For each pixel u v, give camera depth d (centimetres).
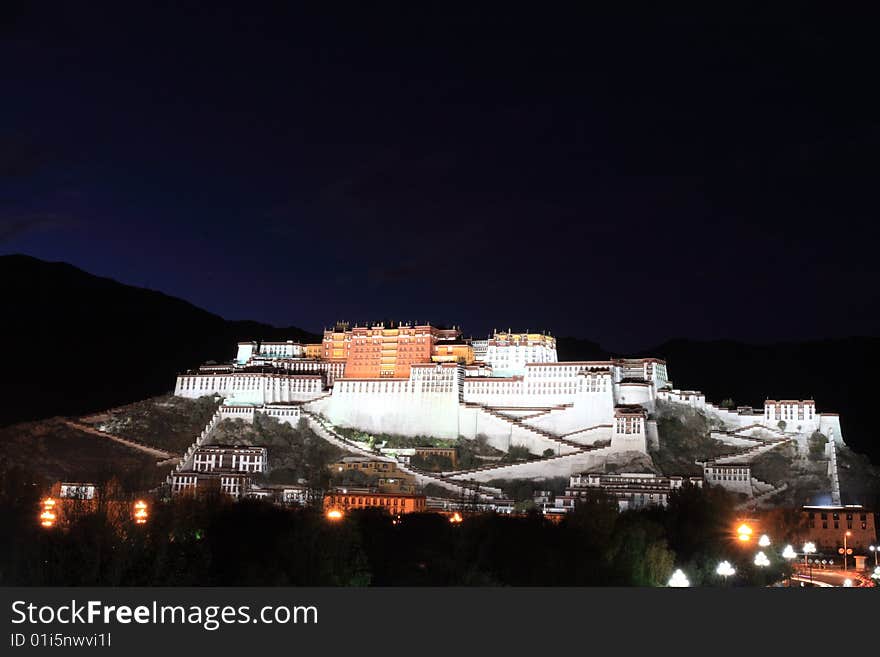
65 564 13562
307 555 16838
